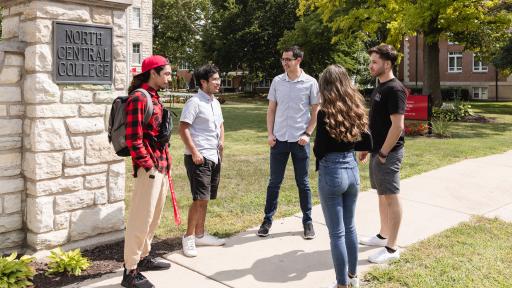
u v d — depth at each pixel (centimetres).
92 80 478
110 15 491
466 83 4297
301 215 614
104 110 491
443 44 4378
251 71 4422
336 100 371
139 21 3753
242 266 447
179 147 1203
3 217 454
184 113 463
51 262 433
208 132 475
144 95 378
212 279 418
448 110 2044
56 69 449
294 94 514
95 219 491
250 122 1884
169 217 605
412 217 604
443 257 462
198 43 4825
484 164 960
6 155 451
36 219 450
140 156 374
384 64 442
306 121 519
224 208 648
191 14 4991
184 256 471
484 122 1955
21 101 457
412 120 1517
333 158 377
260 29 4012
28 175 455
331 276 425
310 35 3056
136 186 393
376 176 453
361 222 581
